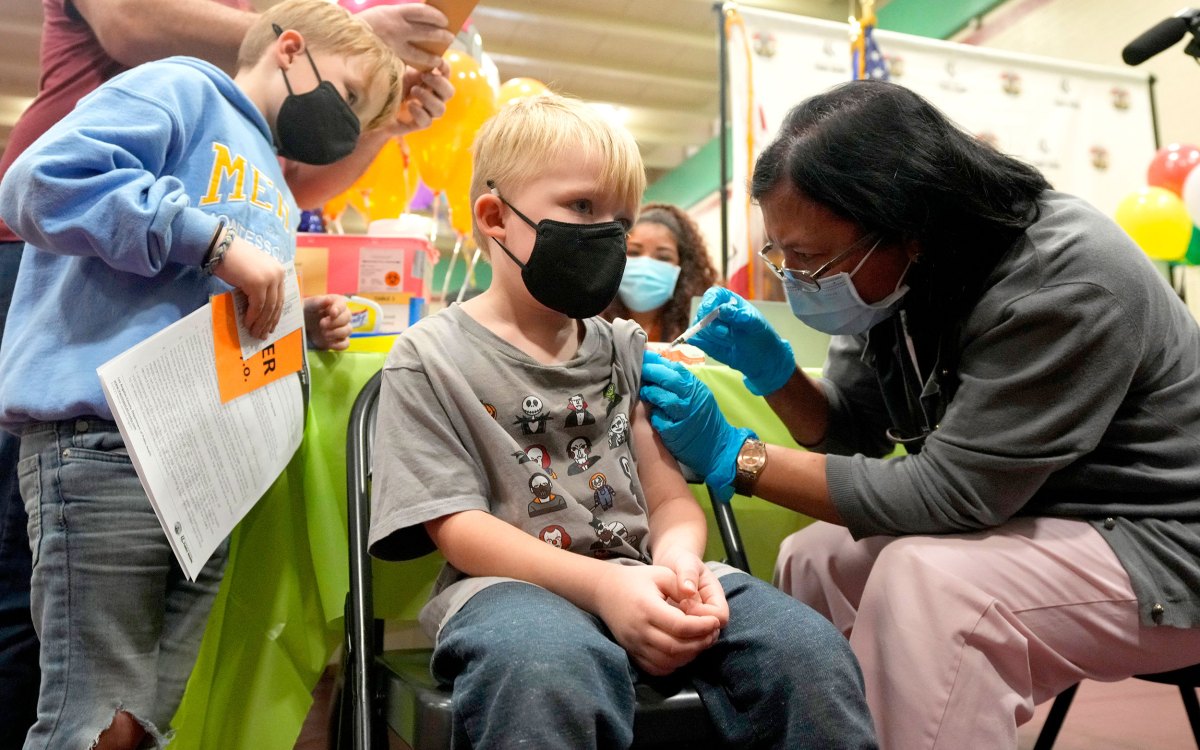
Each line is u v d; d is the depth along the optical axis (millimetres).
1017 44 4816
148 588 866
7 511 1020
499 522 814
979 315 970
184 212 866
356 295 1338
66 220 805
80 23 1291
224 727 1038
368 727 800
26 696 1000
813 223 1007
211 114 991
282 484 1099
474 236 1020
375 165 2082
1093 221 992
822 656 718
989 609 862
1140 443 954
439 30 1327
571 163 906
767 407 1372
